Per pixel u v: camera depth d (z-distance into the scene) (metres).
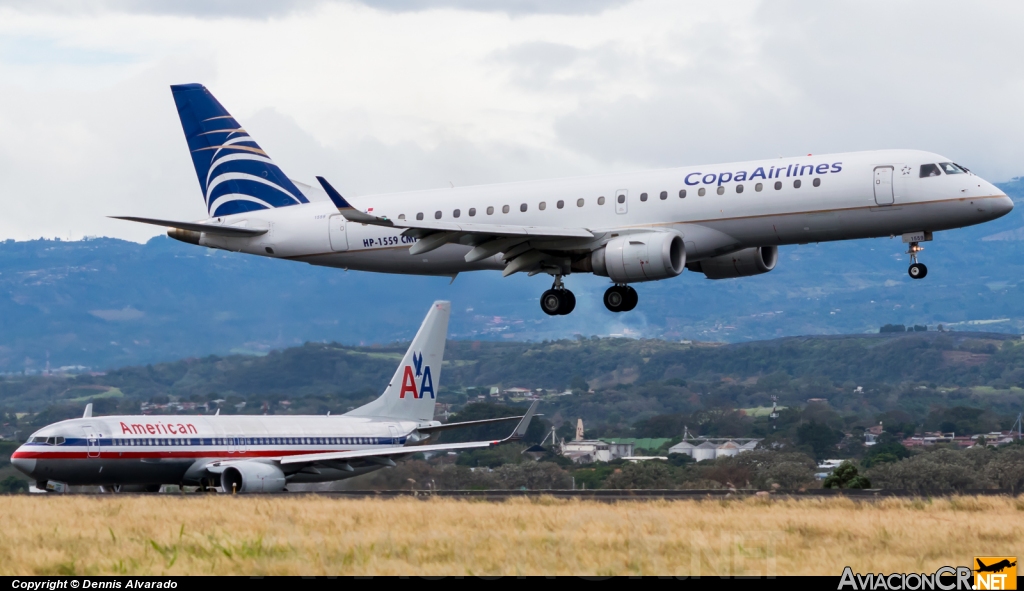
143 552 61.69
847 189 120.19
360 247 148.50
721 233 125.81
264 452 140.75
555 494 106.25
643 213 128.75
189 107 163.25
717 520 73.62
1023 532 67.75
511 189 137.88
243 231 154.00
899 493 102.06
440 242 132.38
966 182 117.62
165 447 133.75
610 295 134.50
